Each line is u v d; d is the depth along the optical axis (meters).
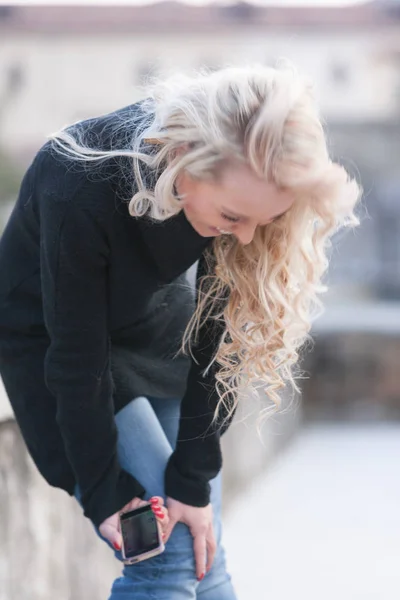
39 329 2.03
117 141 1.85
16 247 2.03
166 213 1.80
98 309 1.89
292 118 1.69
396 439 11.86
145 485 2.02
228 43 33.56
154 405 2.23
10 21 33.56
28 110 33.56
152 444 2.04
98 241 1.84
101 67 33.53
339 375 17.39
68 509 3.22
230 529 6.02
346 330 17.34
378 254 21.89
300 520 6.26
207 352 2.08
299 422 13.44
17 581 2.78
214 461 2.04
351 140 21.11
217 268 2.02
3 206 17.89
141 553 1.95
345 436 12.48
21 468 2.87
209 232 1.88
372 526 5.95
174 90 1.80
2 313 2.05
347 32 33.62
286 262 1.97
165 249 1.91
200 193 1.76
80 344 1.89
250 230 1.81
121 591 2.02
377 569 4.72
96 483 1.95
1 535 2.69
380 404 17.25
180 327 2.17
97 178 1.82
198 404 2.05
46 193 1.85
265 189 1.71
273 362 2.05
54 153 1.88
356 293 21.86
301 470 8.94
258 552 5.26
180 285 2.17
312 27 33.59
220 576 2.16
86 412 1.91
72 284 1.85
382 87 32.97
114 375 2.03
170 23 33.44
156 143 1.78
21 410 2.04
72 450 1.93
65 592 3.15
